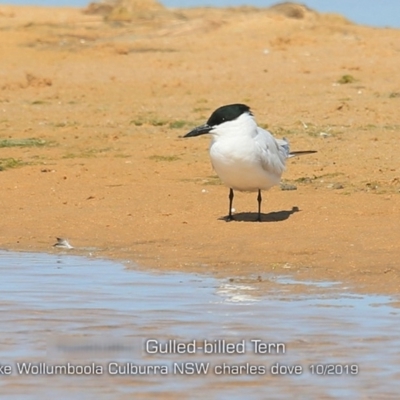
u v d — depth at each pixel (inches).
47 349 375.2
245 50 1280.8
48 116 973.2
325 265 501.4
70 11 2003.0
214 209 633.6
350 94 1005.2
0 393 333.1
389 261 499.8
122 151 828.0
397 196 646.5
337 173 716.7
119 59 1261.1
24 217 634.2
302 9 1536.7
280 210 623.5
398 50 1245.1
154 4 1781.5
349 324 399.5
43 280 485.4
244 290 459.8
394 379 338.6
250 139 574.9
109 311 425.1
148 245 561.3
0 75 1175.0
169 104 1010.1
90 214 634.2
